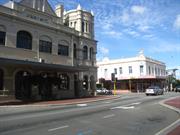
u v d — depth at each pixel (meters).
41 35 34.62
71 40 40.31
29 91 32.09
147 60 65.56
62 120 13.88
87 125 12.28
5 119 14.19
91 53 45.03
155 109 20.22
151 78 62.59
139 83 65.25
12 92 29.58
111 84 69.06
